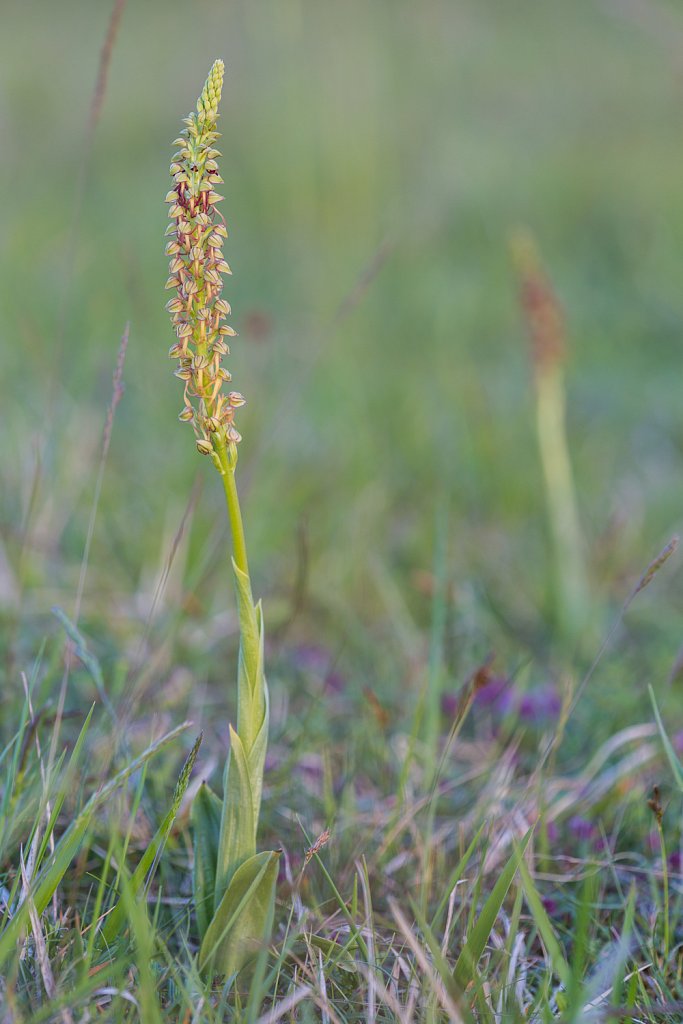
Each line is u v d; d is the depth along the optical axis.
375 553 3.41
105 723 2.25
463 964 1.55
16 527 3.11
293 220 6.54
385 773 2.29
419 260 6.30
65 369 4.32
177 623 2.58
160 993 1.58
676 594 3.38
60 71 9.15
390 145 7.26
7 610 2.75
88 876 1.85
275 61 7.08
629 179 7.52
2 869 1.78
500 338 5.54
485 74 9.18
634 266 6.24
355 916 1.75
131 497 3.66
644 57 9.19
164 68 8.92
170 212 1.37
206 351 1.39
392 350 5.19
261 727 1.52
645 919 1.87
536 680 2.88
